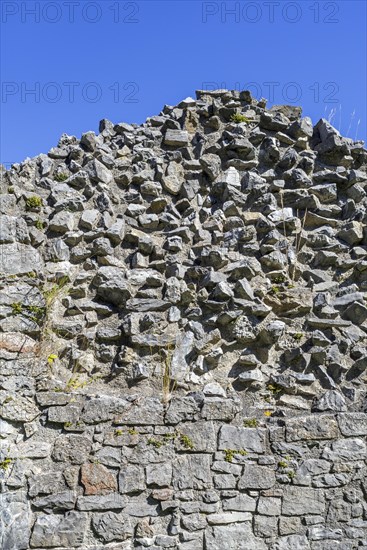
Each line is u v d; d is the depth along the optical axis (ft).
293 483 20.47
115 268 22.53
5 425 20.07
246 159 24.91
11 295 21.21
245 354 22.09
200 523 19.90
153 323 21.90
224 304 22.15
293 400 21.65
